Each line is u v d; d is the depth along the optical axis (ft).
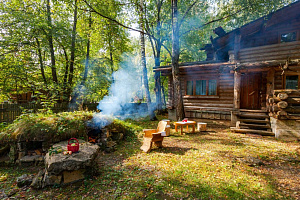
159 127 18.74
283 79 26.02
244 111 26.14
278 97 19.71
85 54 42.88
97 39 45.96
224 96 31.01
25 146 14.05
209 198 8.68
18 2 33.27
